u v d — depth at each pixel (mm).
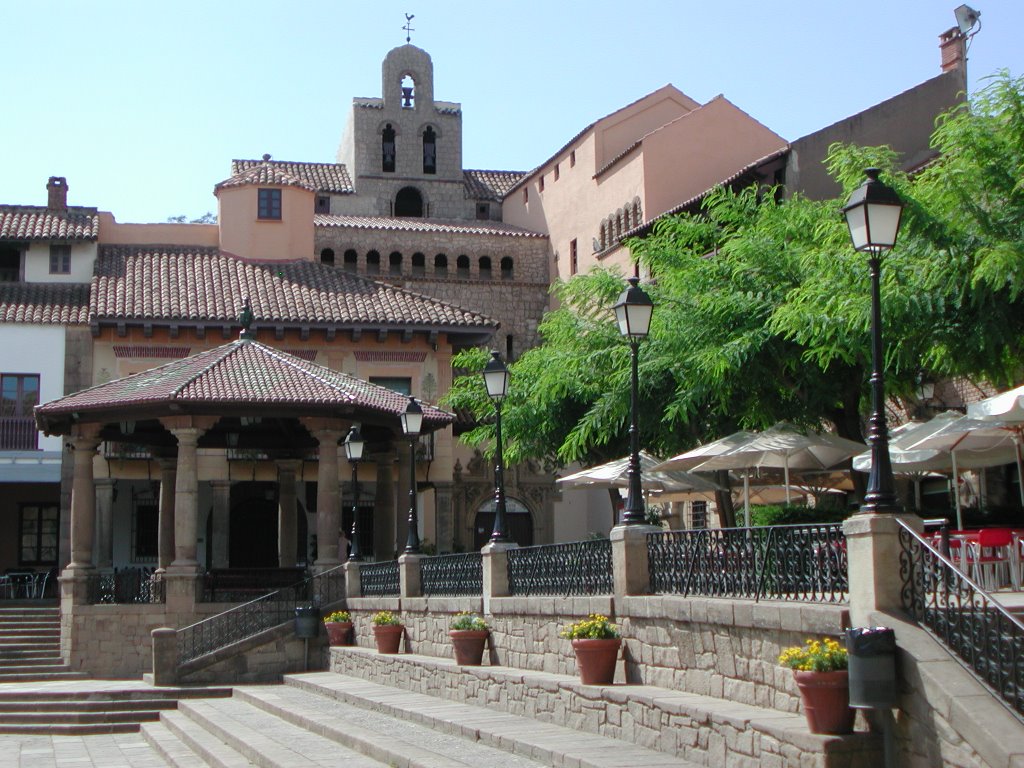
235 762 15656
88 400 27016
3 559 37688
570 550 15914
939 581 9430
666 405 25328
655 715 11992
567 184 51781
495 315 52156
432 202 58031
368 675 22266
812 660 9750
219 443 30875
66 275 39250
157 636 24719
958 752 8578
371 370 37906
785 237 23906
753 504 31516
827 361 19781
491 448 33312
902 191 18094
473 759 12633
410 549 22859
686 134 44469
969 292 17531
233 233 41750
